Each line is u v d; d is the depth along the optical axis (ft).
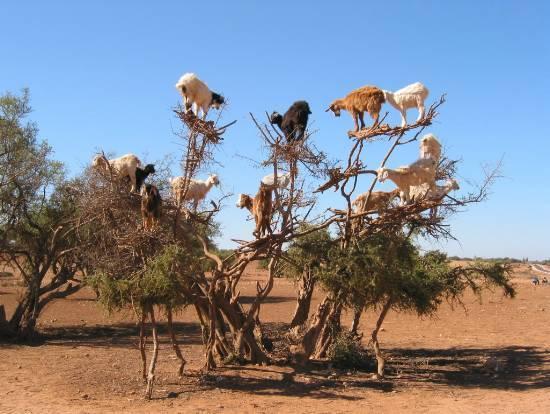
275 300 129.29
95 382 46.37
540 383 49.67
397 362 60.08
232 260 60.18
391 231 50.26
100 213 49.88
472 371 55.36
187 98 44.04
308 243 50.44
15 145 74.79
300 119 46.26
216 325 53.93
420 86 44.21
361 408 39.88
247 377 48.29
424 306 49.21
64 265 76.33
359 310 51.06
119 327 88.28
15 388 44.09
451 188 49.62
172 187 53.98
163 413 37.37
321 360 57.21
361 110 46.19
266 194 46.52
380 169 47.34
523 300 130.11
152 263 42.27
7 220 75.51
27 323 72.64
